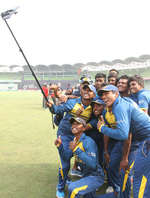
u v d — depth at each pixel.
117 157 2.81
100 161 3.21
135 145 2.67
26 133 7.02
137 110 2.43
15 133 6.99
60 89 3.30
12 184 3.46
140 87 3.39
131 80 3.39
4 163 4.36
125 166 2.59
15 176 3.76
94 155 2.67
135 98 3.46
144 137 2.39
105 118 2.74
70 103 3.12
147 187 2.26
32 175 3.81
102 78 4.13
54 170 4.04
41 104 16.95
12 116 10.65
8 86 62.94
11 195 3.10
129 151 2.70
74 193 2.48
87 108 3.08
